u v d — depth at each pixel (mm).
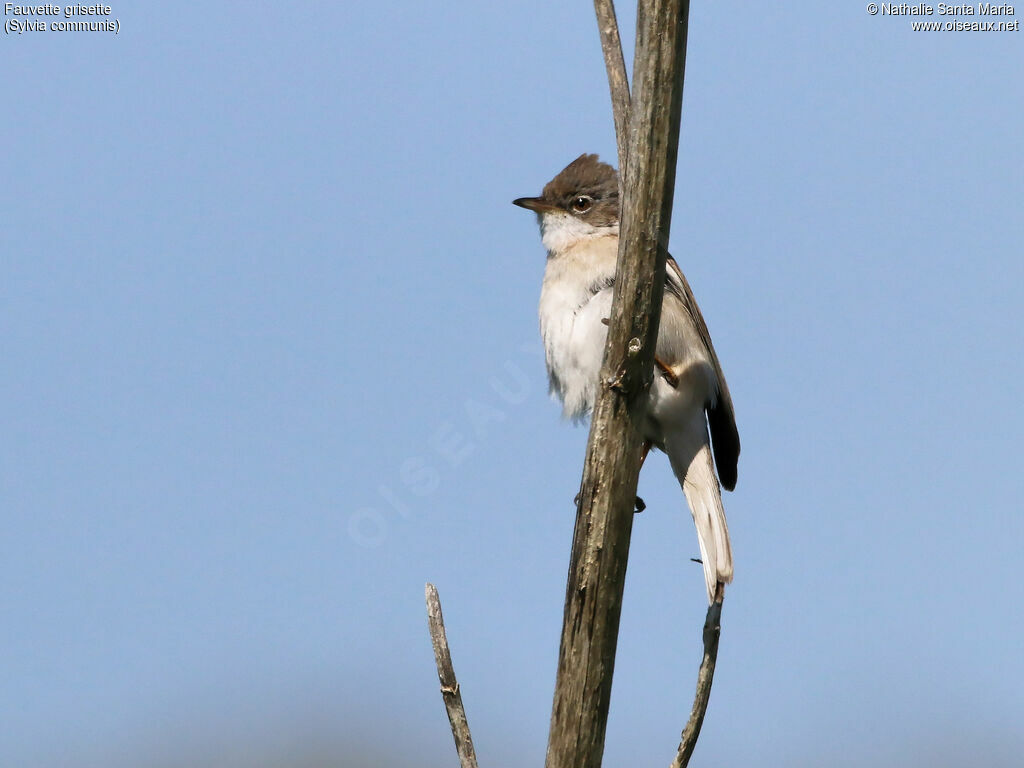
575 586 6480
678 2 6070
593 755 6500
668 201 6250
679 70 6160
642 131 6176
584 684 6457
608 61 7164
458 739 6465
